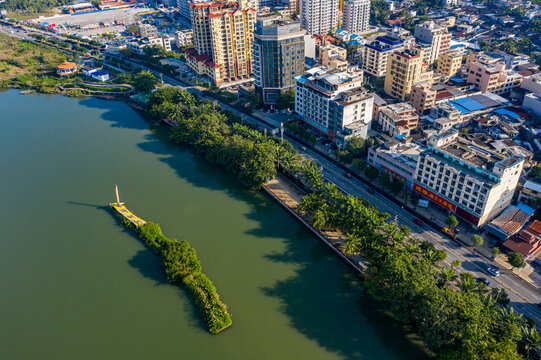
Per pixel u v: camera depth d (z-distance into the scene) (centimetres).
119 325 15250
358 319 15212
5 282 17350
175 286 16888
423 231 19025
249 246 18900
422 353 13875
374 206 19062
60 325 15350
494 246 17938
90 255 18662
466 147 19438
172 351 14212
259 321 15212
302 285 16738
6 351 14438
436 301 13288
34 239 19762
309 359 13775
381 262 15675
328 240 18738
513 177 18450
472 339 12350
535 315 14700
